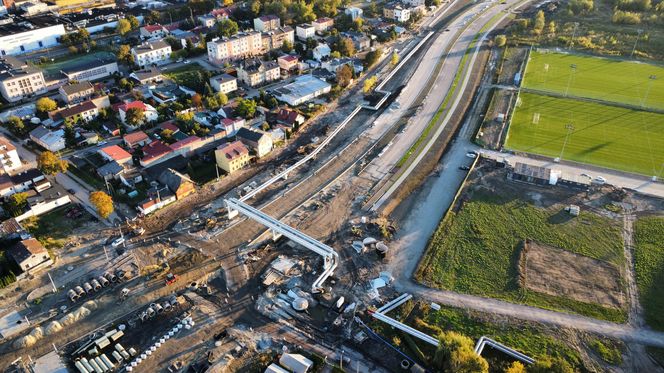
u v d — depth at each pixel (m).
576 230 137.38
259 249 131.25
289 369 98.88
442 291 118.56
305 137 186.00
